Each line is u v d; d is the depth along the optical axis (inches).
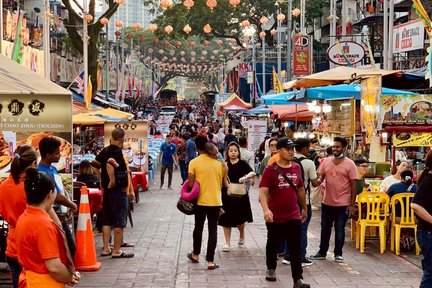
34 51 1178.6
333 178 443.8
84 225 337.7
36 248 216.5
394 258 459.2
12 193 273.3
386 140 570.3
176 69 4404.5
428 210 302.7
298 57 1264.8
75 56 1859.0
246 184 520.7
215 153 438.0
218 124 1540.4
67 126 384.8
